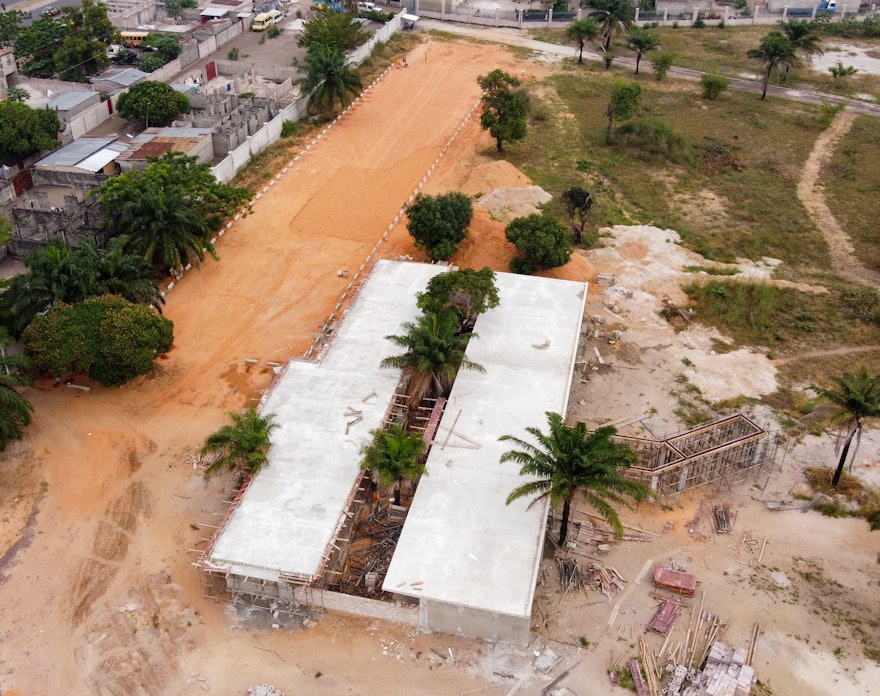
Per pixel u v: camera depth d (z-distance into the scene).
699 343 56.53
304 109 89.75
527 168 80.12
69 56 97.62
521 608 34.94
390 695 34.62
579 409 50.09
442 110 92.44
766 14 130.12
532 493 39.78
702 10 130.88
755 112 95.81
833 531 42.38
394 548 40.88
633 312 59.16
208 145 77.62
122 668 35.75
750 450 45.72
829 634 37.19
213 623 37.66
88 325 47.88
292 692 34.75
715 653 35.94
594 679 35.22
